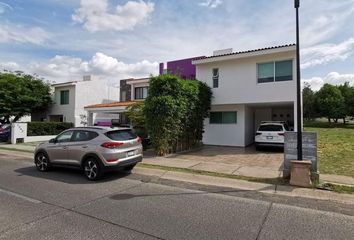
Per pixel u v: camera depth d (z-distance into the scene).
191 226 4.69
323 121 51.62
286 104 17.36
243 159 12.06
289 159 8.03
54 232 4.38
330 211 5.50
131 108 16.73
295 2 7.73
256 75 15.95
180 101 13.15
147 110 12.97
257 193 6.84
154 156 12.71
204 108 16.36
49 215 5.16
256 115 21.00
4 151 15.59
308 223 4.86
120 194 6.70
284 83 15.05
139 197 6.46
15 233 4.33
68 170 9.84
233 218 5.09
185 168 9.88
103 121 28.03
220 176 8.62
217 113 18.39
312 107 44.78
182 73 22.19
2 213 5.27
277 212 5.43
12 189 7.12
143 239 4.15
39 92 28.58
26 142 21.08
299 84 7.65
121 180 8.25
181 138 14.24
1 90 25.56
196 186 7.56
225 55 16.47
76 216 5.12
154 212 5.39
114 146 8.10
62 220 4.91
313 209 5.62
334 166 10.07
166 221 4.91
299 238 4.25
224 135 18.08
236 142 17.64
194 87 14.72
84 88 29.64
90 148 8.23
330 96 42.38
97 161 8.08
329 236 4.33
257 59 15.89
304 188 7.19
